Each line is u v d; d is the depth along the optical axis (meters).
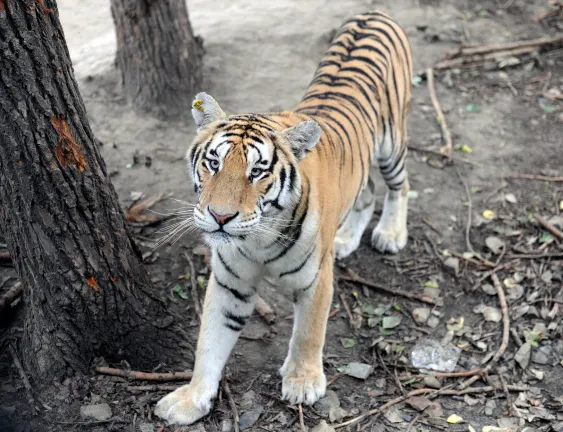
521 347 5.46
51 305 4.71
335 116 5.13
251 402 4.96
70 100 4.21
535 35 9.91
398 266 6.44
